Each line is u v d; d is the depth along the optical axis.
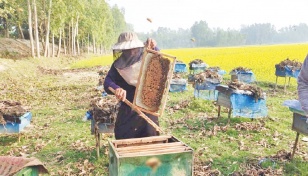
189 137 7.92
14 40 48.28
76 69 31.39
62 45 76.88
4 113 7.29
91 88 16.75
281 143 7.31
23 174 3.37
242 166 5.99
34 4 35.34
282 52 33.66
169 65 3.71
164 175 3.10
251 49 46.06
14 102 7.94
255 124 8.72
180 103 11.77
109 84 4.06
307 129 5.63
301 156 6.42
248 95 8.52
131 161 2.99
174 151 3.12
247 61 27.58
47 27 39.41
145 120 4.14
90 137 8.08
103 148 7.07
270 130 8.27
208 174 5.64
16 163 3.47
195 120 9.49
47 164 6.38
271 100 12.72
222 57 32.56
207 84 11.80
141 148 3.24
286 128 8.55
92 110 6.25
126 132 4.20
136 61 4.03
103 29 74.25
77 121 9.93
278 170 5.68
